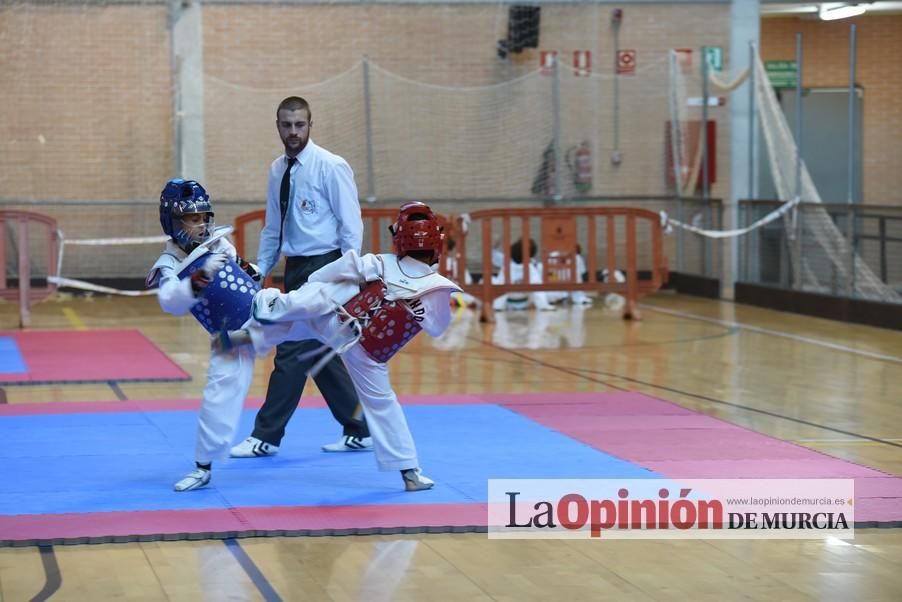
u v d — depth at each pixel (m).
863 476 8.33
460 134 22.50
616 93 22.77
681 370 13.60
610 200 22.78
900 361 14.30
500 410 10.99
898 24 26.61
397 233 7.64
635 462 8.75
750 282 20.73
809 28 26.59
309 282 7.66
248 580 6.06
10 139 21.48
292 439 9.70
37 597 5.80
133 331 17.11
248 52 22.03
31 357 14.38
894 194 26.89
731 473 8.40
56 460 8.82
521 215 18.48
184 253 7.74
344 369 9.12
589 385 12.54
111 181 21.91
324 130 22.23
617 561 6.42
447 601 5.76
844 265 18.34
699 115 22.64
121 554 6.50
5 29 21.36
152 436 9.75
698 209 22.19
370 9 22.23
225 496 7.74
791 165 19.88
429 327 7.71
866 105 26.70
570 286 18.64
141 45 21.81
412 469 7.87
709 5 22.83
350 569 6.25
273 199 8.99
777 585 6.04
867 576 6.19
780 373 13.39
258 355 7.79
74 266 21.94
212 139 21.98
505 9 22.42
